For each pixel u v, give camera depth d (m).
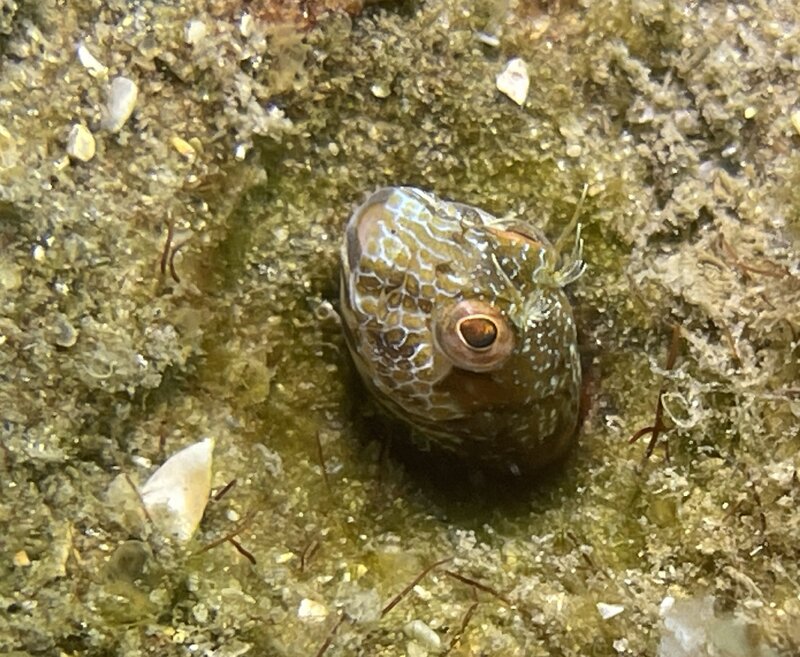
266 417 0.12
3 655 0.11
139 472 0.11
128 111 0.11
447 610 0.12
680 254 0.12
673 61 0.12
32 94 0.11
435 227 0.12
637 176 0.12
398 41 0.12
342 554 0.12
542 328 0.12
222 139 0.12
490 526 0.12
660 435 0.12
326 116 0.12
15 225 0.11
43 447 0.11
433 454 0.13
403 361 0.12
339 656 0.11
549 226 0.12
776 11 0.12
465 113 0.12
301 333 0.12
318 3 0.12
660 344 0.12
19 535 0.11
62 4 0.11
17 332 0.11
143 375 0.11
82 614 0.11
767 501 0.12
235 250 0.12
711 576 0.12
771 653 0.11
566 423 0.12
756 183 0.12
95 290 0.11
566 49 0.12
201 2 0.12
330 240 0.12
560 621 0.12
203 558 0.11
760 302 0.12
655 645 0.12
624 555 0.12
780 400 0.12
